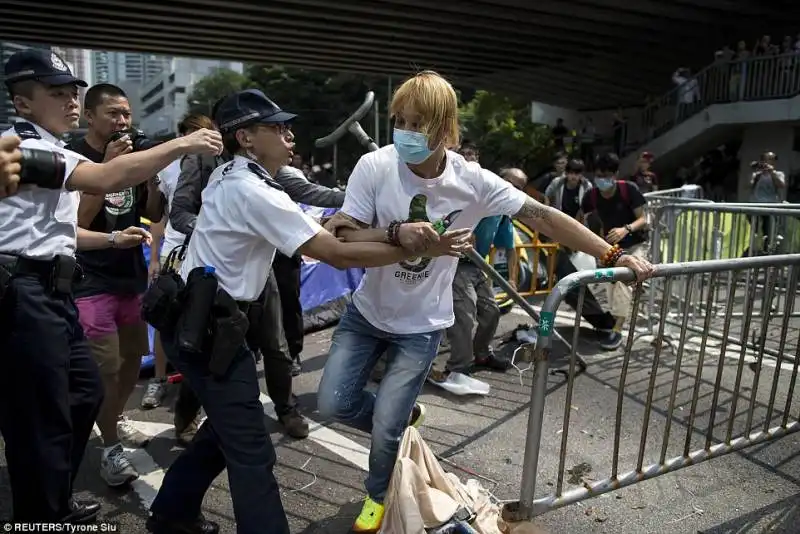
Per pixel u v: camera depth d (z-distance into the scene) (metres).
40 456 2.33
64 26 16.27
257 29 17.09
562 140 25.12
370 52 20.62
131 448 3.59
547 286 7.10
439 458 3.51
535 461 2.57
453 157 2.56
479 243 4.59
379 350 2.74
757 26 18.59
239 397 2.30
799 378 4.67
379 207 2.50
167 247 3.80
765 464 3.44
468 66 23.17
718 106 17.53
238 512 2.29
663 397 4.38
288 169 3.68
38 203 2.26
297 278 4.27
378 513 2.63
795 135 17.73
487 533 2.55
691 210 5.41
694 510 2.99
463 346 4.40
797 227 5.73
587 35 18.97
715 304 5.80
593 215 5.66
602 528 2.85
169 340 2.34
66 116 2.42
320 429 3.86
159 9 14.66
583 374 4.82
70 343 2.51
